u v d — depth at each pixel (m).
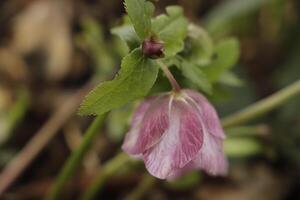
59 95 0.67
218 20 0.62
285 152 0.62
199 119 0.32
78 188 0.55
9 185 0.53
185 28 0.34
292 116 0.62
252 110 0.45
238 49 0.41
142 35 0.32
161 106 0.33
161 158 0.31
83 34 0.67
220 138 0.33
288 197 0.63
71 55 0.70
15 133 0.61
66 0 0.74
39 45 0.71
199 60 0.39
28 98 0.64
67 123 0.61
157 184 0.59
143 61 0.31
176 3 0.62
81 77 0.69
